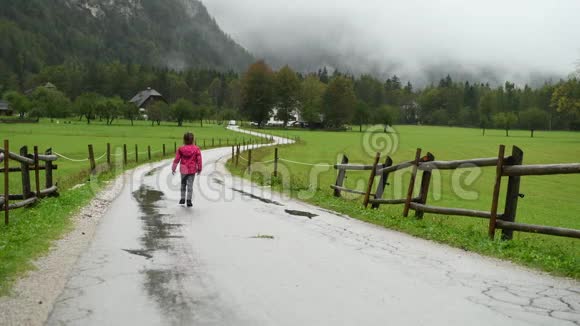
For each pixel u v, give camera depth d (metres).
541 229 8.15
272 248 7.99
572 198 30.83
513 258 7.62
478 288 5.95
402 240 8.99
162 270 6.53
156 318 4.79
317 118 155.25
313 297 5.49
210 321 4.73
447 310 5.13
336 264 7.01
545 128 182.00
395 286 5.96
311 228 9.98
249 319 4.79
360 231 9.80
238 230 9.58
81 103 152.38
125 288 5.72
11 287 5.63
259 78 143.38
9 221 10.09
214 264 6.88
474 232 9.86
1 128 102.62
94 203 13.20
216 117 192.62
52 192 13.55
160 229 9.57
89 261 6.95
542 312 5.12
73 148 53.75
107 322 4.66
